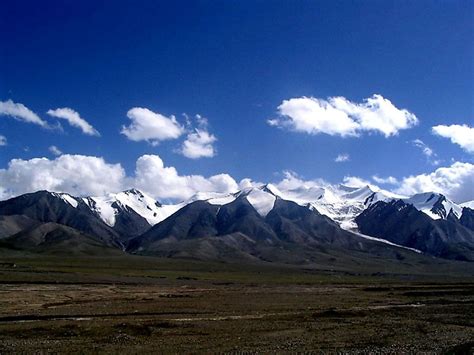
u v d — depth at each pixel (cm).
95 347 5697
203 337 6512
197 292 14500
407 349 5738
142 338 6391
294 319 8500
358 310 9994
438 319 8738
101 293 13350
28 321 7881
